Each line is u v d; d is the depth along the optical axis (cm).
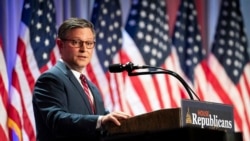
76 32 529
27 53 802
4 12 813
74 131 459
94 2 907
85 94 516
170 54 928
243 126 950
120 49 896
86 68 859
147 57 905
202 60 963
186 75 943
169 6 974
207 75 966
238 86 971
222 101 953
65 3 879
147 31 920
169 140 379
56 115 471
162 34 932
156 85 891
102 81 864
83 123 454
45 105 493
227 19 1005
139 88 879
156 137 385
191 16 976
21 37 804
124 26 920
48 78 506
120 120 435
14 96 778
